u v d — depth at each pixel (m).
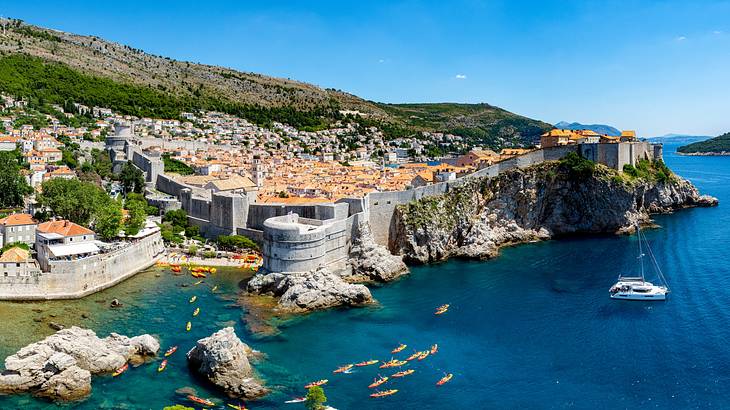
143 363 85.25
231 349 81.81
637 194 196.50
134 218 151.25
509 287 126.75
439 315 108.75
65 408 72.38
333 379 82.00
